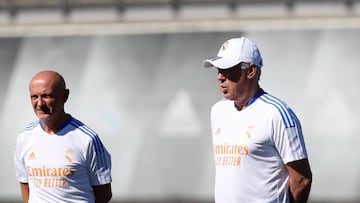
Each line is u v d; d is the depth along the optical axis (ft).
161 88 176.96
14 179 168.55
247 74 51.65
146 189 166.30
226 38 182.70
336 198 160.66
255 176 51.55
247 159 51.55
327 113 168.86
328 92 171.12
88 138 56.80
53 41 187.32
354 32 178.91
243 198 51.85
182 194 164.35
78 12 204.23
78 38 186.80
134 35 185.88
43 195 57.36
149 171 167.84
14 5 208.95
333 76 172.96
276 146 50.93
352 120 167.02
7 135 174.29
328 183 162.61
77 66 182.39
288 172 51.88
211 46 181.78
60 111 56.54
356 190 160.76
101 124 174.29
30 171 57.72
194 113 172.04
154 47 183.42
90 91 178.50
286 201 51.83
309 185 51.24
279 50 178.09
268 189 51.49
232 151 52.16
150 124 172.35
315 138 166.61
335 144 165.37
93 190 58.49
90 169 57.31
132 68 180.55
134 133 172.04
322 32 179.63
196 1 200.44
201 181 164.45
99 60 182.70
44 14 207.41
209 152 166.81
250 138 51.26
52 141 56.80
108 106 175.73
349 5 194.18
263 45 179.52
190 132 170.19
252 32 182.09
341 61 174.70
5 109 177.99
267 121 50.88
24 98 178.91
